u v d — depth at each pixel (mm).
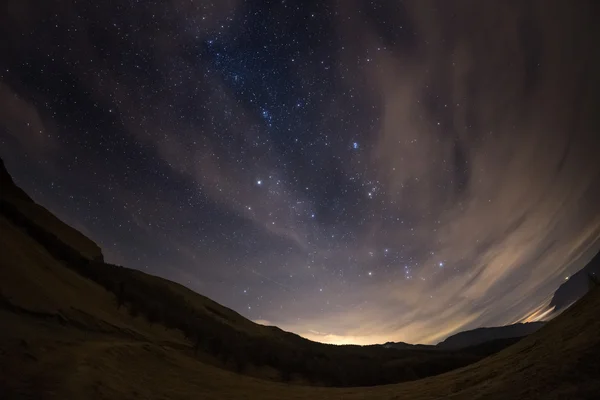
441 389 7609
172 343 16141
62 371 5855
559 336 6309
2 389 4715
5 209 19391
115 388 6113
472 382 6938
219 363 18078
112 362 7613
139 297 19922
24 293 9234
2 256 10578
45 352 6457
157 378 8180
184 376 9461
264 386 11047
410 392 8594
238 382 10797
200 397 7684
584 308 7164
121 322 13852
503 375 6047
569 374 4398
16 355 5844
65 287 12914
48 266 14094
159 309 19906
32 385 5059
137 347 10305
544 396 4133
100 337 9961
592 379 4039
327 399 9414
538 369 5117
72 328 9508
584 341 5098
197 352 17609
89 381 5809
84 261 20234
